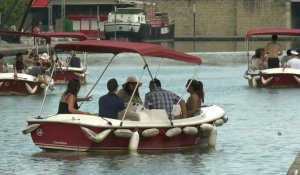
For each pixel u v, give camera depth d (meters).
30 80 107.50
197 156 58.06
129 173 51.97
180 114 61.78
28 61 122.00
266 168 53.66
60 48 63.69
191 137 61.06
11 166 54.38
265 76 119.00
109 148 58.59
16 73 107.62
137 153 58.62
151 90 62.19
